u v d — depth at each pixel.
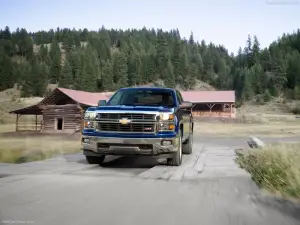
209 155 7.84
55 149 12.82
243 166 5.56
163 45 179.62
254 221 2.50
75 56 152.50
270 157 5.12
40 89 127.38
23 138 25.45
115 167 5.93
